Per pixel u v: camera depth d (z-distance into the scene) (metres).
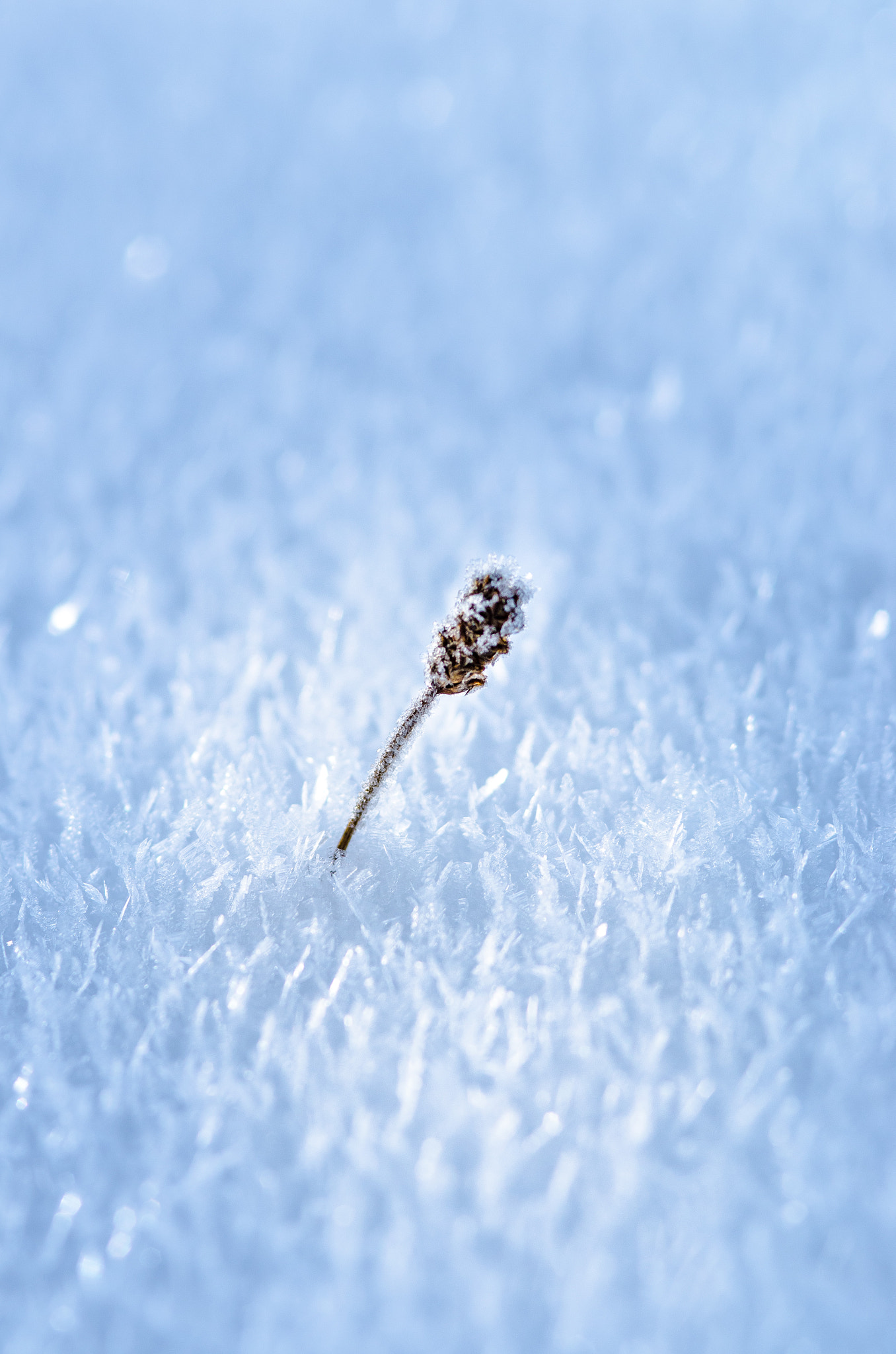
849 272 0.85
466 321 0.85
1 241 0.93
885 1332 0.58
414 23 1.25
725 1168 0.58
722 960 0.60
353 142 1.07
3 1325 0.58
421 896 0.61
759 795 0.62
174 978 0.60
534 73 1.16
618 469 0.69
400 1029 0.59
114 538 0.68
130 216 0.97
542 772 0.62
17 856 0.62
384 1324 0.58
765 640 0.65
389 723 0.63
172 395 0.78
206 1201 0.59
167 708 0.64
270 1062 0.59
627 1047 0.59
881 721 0.63
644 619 0.66
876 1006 0.60
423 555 0.67
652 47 1.19
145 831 0.62
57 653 0.66
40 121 1.09
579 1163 0.59
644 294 0.86
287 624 0.66
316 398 0.78
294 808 0.61
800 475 0.69
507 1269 0.58
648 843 0.61
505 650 0.60
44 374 0.80
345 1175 0.59
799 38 1.19
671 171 1.00
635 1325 0.58
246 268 0.92
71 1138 0.59
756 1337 0.58
